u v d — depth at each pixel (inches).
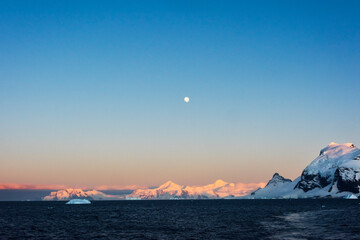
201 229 4202.8
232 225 4648.1
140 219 6018.7
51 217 6697.8
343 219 5177.2
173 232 3946.9
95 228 4488.2
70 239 3476.9
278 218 5802.2
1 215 7381.9
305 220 5231.3
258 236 3454.7
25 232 4069.9
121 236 3666.3
